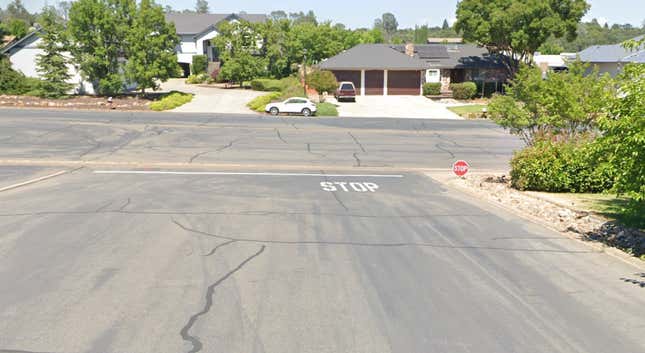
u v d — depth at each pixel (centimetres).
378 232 1193
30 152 2333
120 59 5153
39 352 618
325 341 660
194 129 3098
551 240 1144
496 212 1416
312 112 4156
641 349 657
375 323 714
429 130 3391
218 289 820
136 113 3862
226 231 1169
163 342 648
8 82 4731
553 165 1747
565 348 657
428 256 1019
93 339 652
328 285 848
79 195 1528
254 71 5788
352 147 2697
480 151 2708
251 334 673
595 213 1411
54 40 4600
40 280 846
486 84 5841
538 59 6962
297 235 1152
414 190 1747
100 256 972
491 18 5350
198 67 6788
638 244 1132
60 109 4047
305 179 1909
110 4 4709
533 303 794
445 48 6412
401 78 5912
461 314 750
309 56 7119
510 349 653
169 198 1514
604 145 1040
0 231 1130
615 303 798
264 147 2611
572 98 1733
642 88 962
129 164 2136
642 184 986
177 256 980
